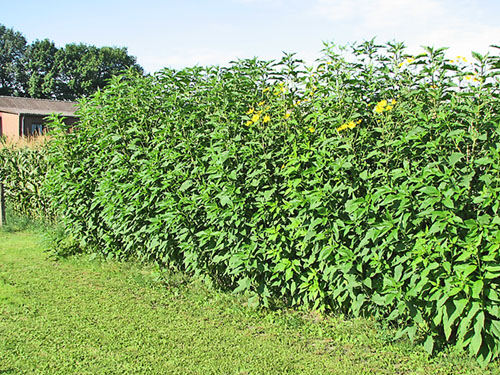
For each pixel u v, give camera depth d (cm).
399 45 411
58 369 361
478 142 350
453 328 378
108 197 614
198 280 553
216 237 497
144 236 593
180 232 518
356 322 422
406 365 355
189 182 507
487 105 349
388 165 390
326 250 402
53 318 457
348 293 427
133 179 589
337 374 348
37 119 2877
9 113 2898
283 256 449
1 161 1088
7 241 834
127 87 630
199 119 534
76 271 623
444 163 354
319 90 431
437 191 335
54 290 543
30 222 987
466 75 357
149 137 593
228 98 505
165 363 369
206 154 498
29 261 680
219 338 412
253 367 361
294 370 355
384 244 368
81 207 672
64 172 688
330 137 427
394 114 397
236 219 456
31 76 5550
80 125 695
